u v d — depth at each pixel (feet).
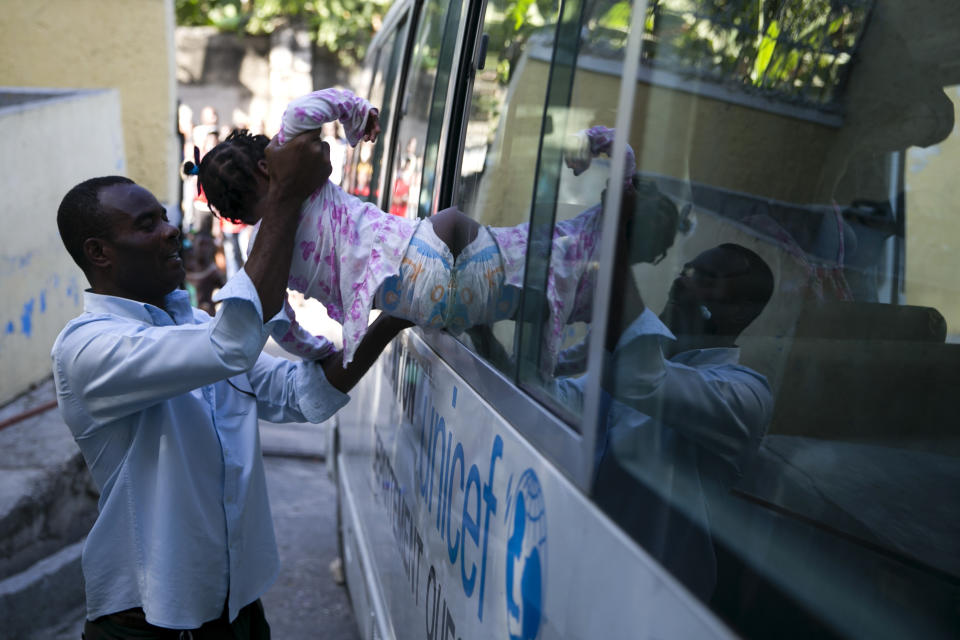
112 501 6.17
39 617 11.35
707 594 3.68
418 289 5.72
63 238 6.41
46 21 24.48
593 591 3.55
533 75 5.32
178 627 6.13
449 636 5.65
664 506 3.89
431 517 6.36
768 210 4.65
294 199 5.62
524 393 4.66
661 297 4.25
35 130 16.40
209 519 6.33
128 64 24.90
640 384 4.07
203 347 5.59
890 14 4.77
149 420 6.20
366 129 5.96
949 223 4.69
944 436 4.55
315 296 6.19
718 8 4.21
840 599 3.64
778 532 3.97
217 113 40.22
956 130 4.68
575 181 4.39
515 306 5.03
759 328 4.68
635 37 3.71
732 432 4.41
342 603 13.03
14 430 14.02
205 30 39.52
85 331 5.98
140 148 25.32
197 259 25.50
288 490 17.43
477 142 6.49
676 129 4.14
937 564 3.80
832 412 4.69
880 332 4.72
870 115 4.75
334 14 39.45
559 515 3.95
